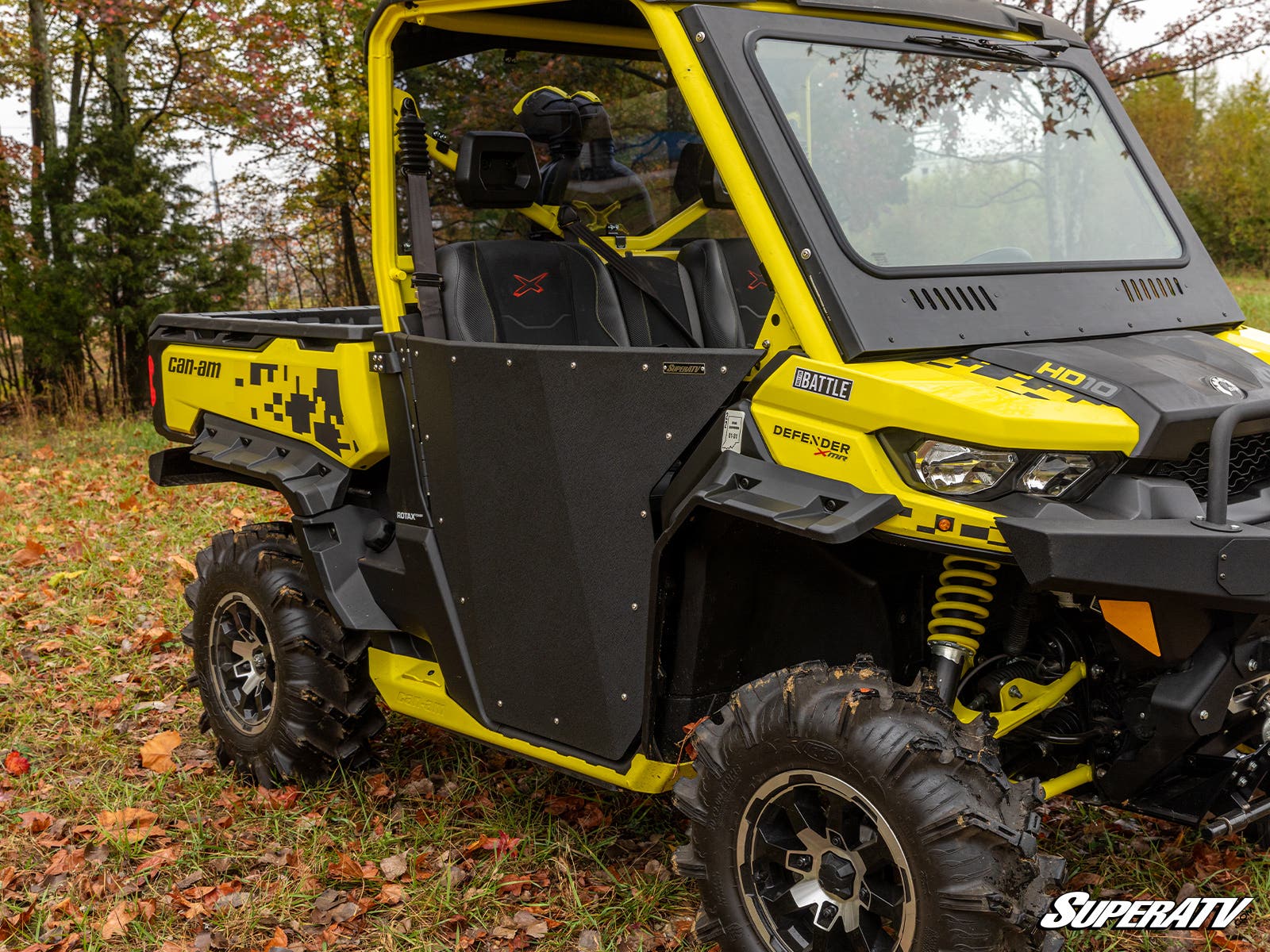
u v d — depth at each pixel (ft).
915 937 7.37
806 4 8.98
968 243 8.95
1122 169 10.39
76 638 16.47
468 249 10.69
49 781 12.46
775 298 8.09
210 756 13.12
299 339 11.76
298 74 45.93
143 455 30.78
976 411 7.16
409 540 10.62
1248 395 7.91
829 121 8.64
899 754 7.34
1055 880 7.61
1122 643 7.73
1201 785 8.45
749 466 8.05
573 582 9.29
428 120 10.57
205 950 9.36
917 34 9.61
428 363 10.13
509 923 9.49
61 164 41.34
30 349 42.14
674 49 8.43
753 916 8.20
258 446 12.26
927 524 7.35
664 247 12.23
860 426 7.55
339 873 10.30
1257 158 90.27
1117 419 7.25
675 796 8.57
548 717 9.72
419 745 13.06
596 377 8.87
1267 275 83.87
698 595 8.75
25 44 43.70
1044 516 7.11
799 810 7.95
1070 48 10.86
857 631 8.86
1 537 22.12
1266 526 7.64
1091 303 9.00
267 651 12.18
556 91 11.25
